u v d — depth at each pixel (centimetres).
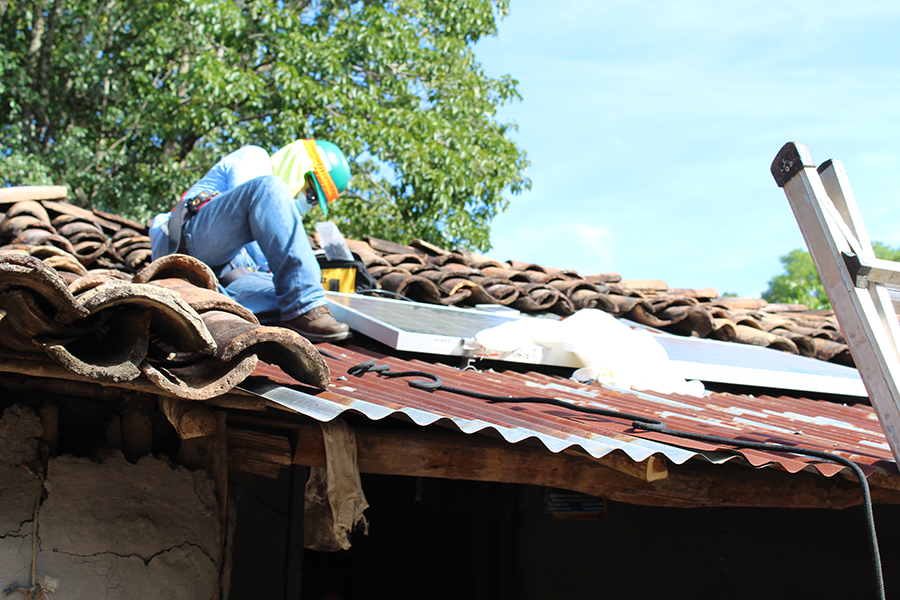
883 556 472
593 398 330
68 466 226
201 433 236
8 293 173
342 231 1501
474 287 554
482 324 441
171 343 220
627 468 239
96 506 227
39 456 224
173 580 235
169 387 199
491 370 377
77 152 1344
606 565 421
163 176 1368
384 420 283
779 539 452
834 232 210
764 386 420
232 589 332
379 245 653
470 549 413
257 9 1373
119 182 1367
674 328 600
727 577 438
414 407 238
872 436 326
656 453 211
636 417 258
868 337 204
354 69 1529
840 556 462
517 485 417
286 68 1321
